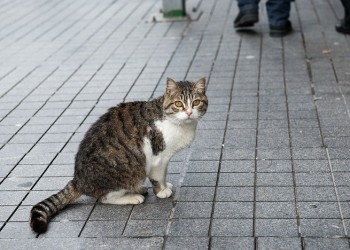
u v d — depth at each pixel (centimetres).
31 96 729
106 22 1052
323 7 1054
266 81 734
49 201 457
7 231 443
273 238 416
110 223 448
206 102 466
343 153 539
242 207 460
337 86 705
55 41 955
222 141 578
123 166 456
